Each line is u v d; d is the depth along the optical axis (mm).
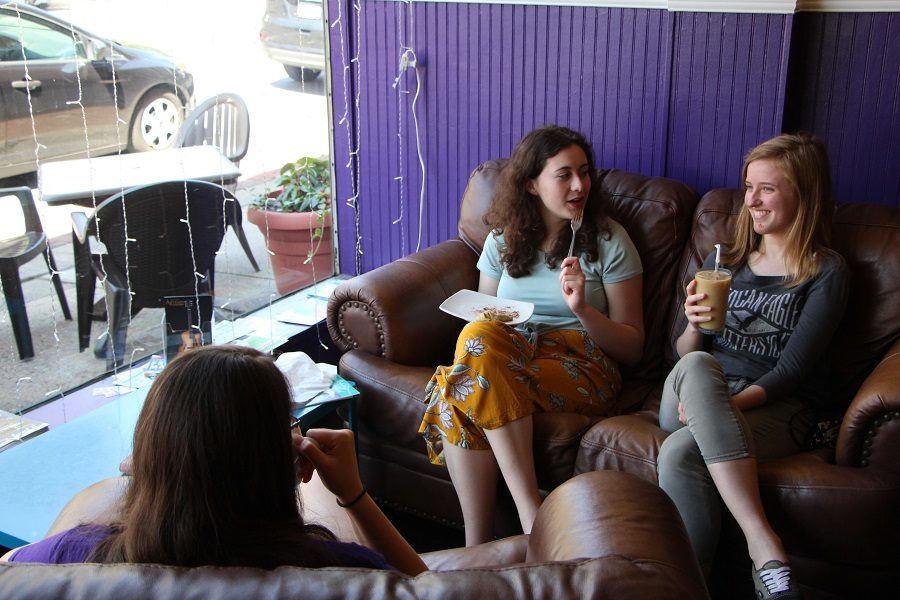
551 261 2447
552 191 2359
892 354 2037
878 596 1915
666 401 2100
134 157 2408
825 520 1849
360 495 1271
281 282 3207
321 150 3328
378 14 3137
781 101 2600
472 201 2838
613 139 2889
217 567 828
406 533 2506
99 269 2420
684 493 1914
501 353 2094
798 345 2086
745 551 1970
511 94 3006
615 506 1149
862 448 1878
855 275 2238
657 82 2756
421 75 3133
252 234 2959
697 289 2076
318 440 1238
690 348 2240
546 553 1155
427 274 2584
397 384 2334
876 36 2527
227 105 2707
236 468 927
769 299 2170
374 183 3367
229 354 975
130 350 2635
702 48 2654
